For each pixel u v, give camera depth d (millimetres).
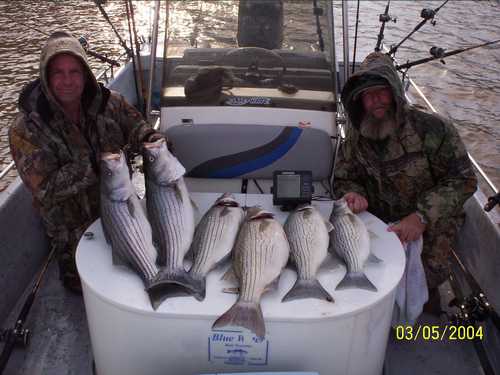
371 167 2801
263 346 1888
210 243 2072
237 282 1974
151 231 2109
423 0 13617
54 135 2684
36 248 3264
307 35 3225
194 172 2992
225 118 3041
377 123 2621
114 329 1952
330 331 1869
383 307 1966
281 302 1888
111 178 2094
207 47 3242
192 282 1938
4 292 2881
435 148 2635
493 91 8359
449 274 2895
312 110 3094
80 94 2662
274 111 3066
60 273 3082
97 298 1943
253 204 2551
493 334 2754
